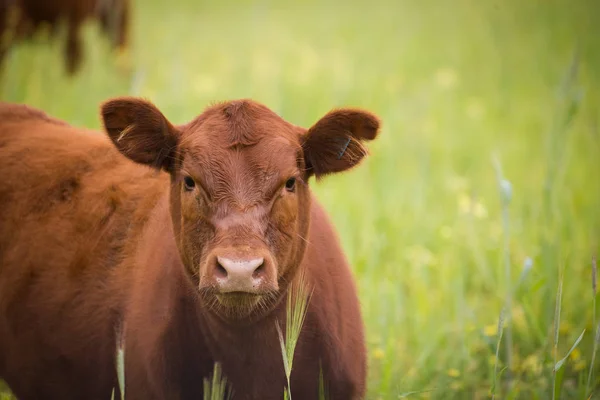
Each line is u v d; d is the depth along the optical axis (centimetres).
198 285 1209
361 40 5066
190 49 4541
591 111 3356
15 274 1502
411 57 4578
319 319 1302
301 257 1262
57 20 3500
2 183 1566
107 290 1405
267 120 1250
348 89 3634
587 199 2538
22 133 1639
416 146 3008
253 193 1173
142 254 1384
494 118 3509
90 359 1416
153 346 1290
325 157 1304
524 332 1841
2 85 3072
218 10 6525
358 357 1366
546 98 3766
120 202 1471
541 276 1853
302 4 7044
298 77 3856
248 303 1133
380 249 2145
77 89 3173
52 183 1534
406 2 6925
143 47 4312
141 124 1284
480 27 5356
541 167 2809
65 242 1475
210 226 1170
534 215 2250
